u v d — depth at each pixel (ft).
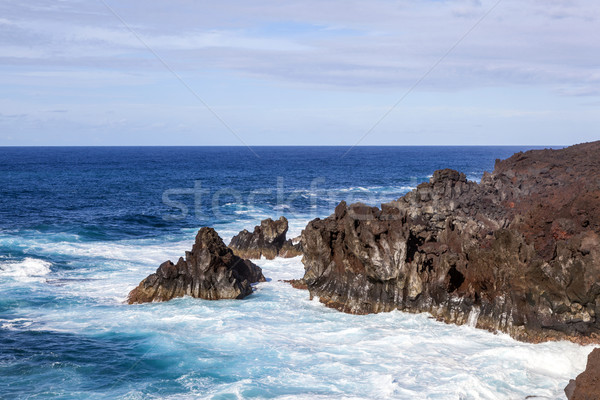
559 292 84.84
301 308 104.27
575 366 77.61
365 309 101.30
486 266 94.79
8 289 113.91
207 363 78.43
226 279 110.11
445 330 91.45
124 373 75.20
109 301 107.76
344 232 108.06
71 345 84.99
